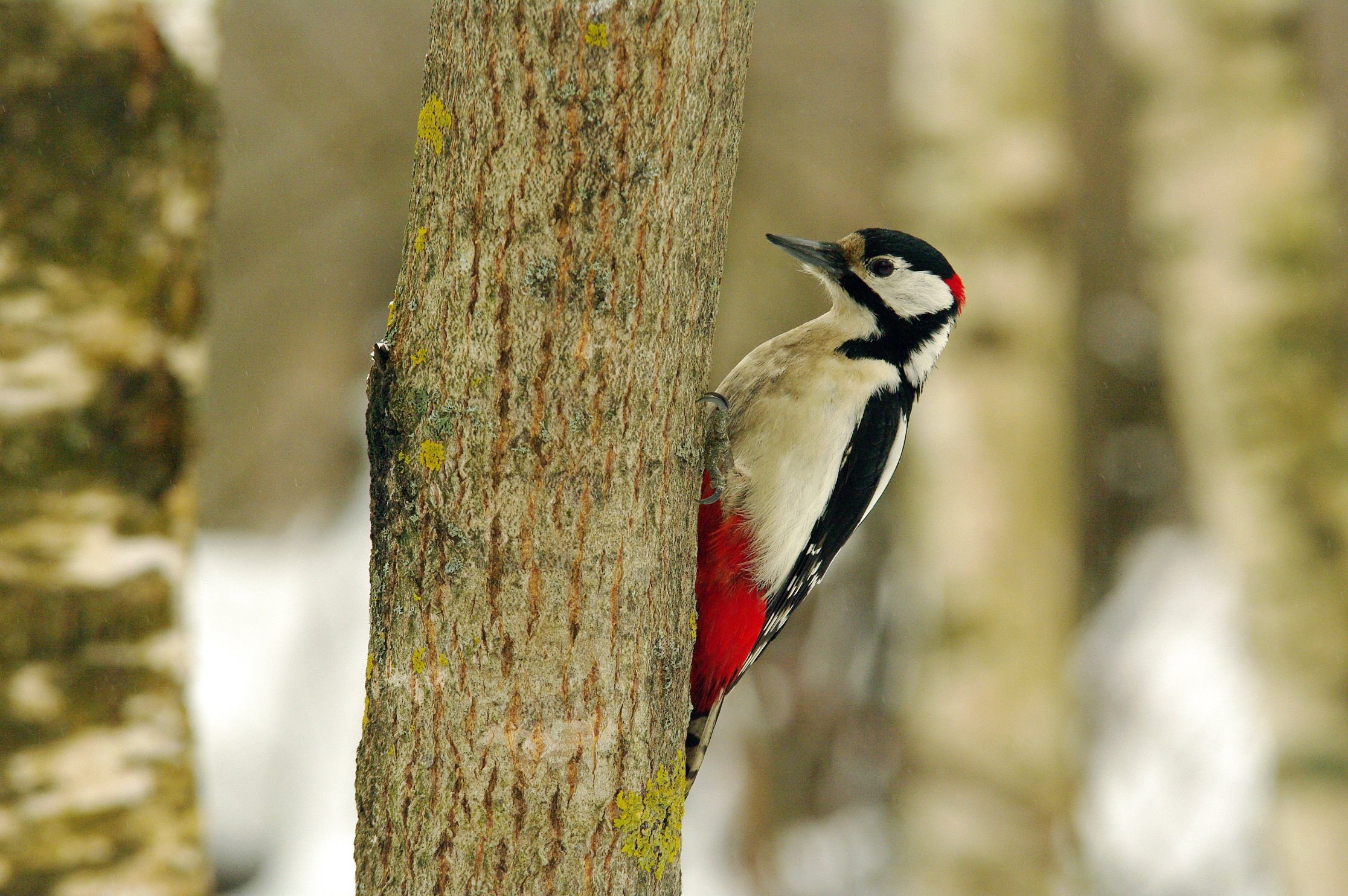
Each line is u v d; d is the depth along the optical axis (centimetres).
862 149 1862
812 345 770
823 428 730
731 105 443
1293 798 1183
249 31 1898
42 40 559
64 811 566
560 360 425
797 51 1888
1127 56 1245
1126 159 1817
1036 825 1369
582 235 418
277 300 1948
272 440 1964
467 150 419
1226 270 1173
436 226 430
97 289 570
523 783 435
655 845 457
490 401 427
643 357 434
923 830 1404
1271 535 1174
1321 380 1159
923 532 1434
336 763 1612
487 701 434
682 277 439
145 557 586
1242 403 1174
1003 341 1387
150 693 586
